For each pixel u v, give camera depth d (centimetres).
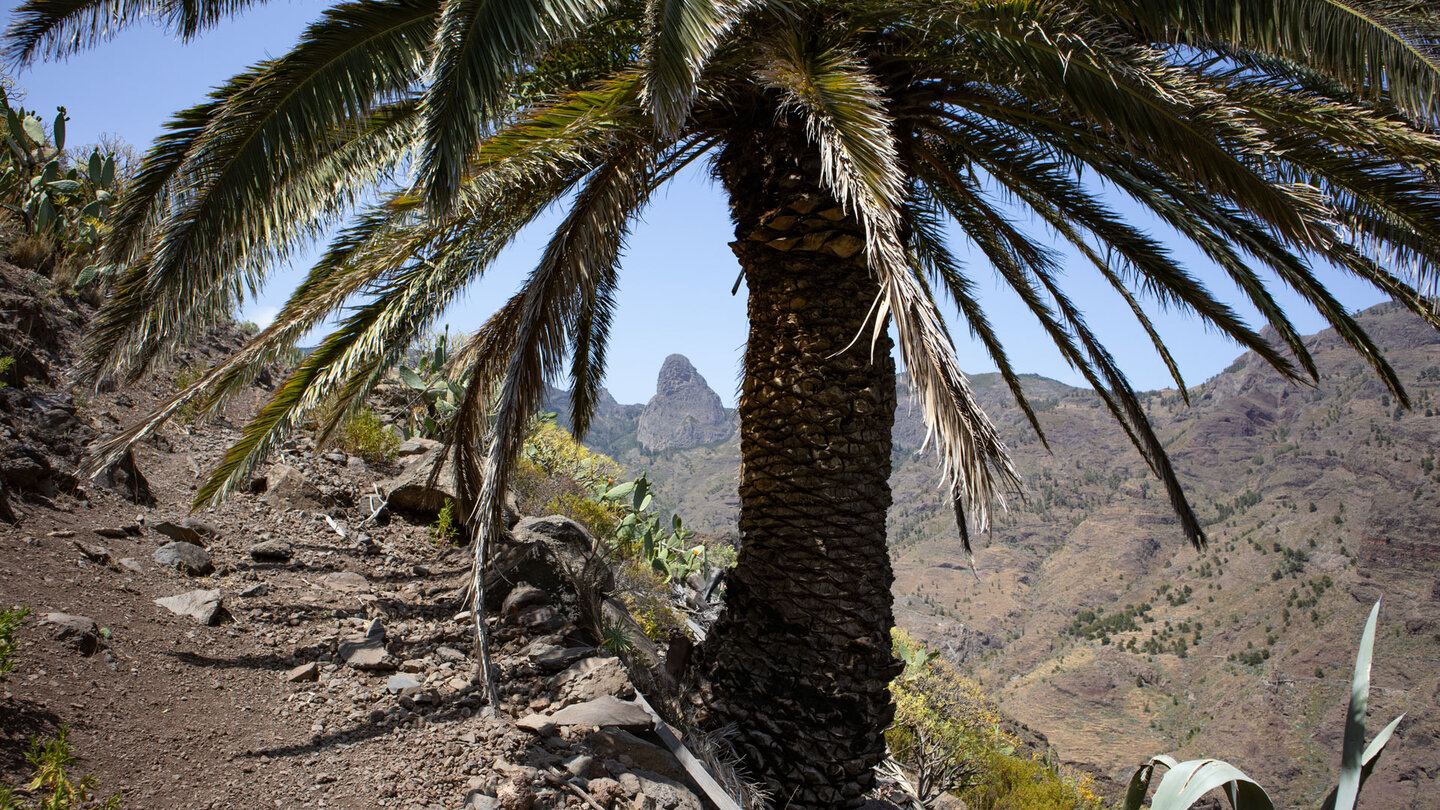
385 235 522
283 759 328
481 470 614
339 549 582
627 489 980
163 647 380
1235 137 398
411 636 475
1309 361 538
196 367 823
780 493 490
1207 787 189
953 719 879
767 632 486
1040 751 1280
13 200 821
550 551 579
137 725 313
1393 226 448
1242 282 511
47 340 671
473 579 390
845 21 462
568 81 527
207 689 361
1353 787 185
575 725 401
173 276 359
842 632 477
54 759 244
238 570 505
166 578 457
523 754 371
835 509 482
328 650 434
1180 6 389
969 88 502
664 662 557
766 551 494
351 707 383
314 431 771
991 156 554
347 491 669
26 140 846
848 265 490
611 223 431
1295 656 15825
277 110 360
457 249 491
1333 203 459
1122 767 14500
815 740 469
